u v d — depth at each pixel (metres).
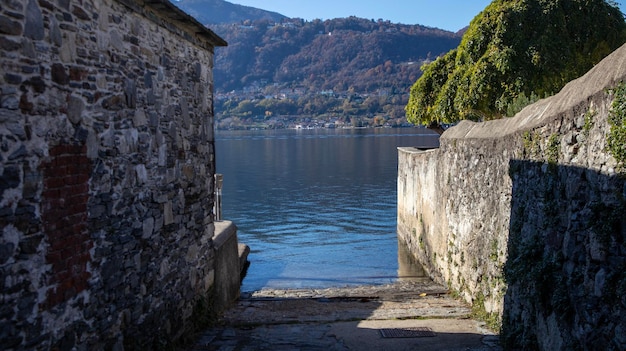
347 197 33.97
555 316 5.29
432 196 12.99
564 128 5.46
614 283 4.21
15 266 3.73
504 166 7.55
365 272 15.44
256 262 17.55
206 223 8.30
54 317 4.15
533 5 13.21
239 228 24.41
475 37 13.62
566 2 13.25
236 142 97.06
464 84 13.74
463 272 9.70
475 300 8.80
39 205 3.97
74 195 4.43
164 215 6.48
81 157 4.54
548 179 5.77
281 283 14.40
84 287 4.59
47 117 4.07
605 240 4.35
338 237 21.81
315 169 51.03
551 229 5.64
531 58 12.77
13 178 3.71
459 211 10.07
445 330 7.54
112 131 5.12
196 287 7.75
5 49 3.62
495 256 7.72
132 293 5.54
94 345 4.76
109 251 5.04
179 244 7.03
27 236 3.85
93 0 4.75
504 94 12.90
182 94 7.20
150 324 5.98
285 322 8.27
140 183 5.77
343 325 8.00
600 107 4.66
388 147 76.44
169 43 6.69
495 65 13.01
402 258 17.34
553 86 12.85
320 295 10.67
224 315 8.91
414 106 18.30
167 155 6.60
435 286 11.43
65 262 4.30
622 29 13.60
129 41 5.51
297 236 22.30
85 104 4.61
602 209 4.48
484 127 9.06
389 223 24.95
